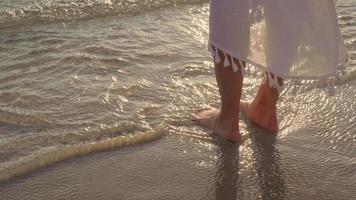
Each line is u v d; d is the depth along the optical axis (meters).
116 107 3.00
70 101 3.05
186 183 2.34
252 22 2.37
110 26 4.45
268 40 2.40
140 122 2.84
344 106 3.07
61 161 2.48
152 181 2.35
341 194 2.27
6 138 2.66
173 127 2.81
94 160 2.50
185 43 4.04
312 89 3.26
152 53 3.80
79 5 4.89
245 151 2.60
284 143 2.68
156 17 4.71
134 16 4.73
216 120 2.77
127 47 3.91
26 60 3.66
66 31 4.31
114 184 2.32
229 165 2.48
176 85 3.30
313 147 2.64
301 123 2.88
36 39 4.09
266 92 2.75
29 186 2.30
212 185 2.33
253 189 2.30
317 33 2.43
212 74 3.47
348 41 4.00
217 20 2.39
